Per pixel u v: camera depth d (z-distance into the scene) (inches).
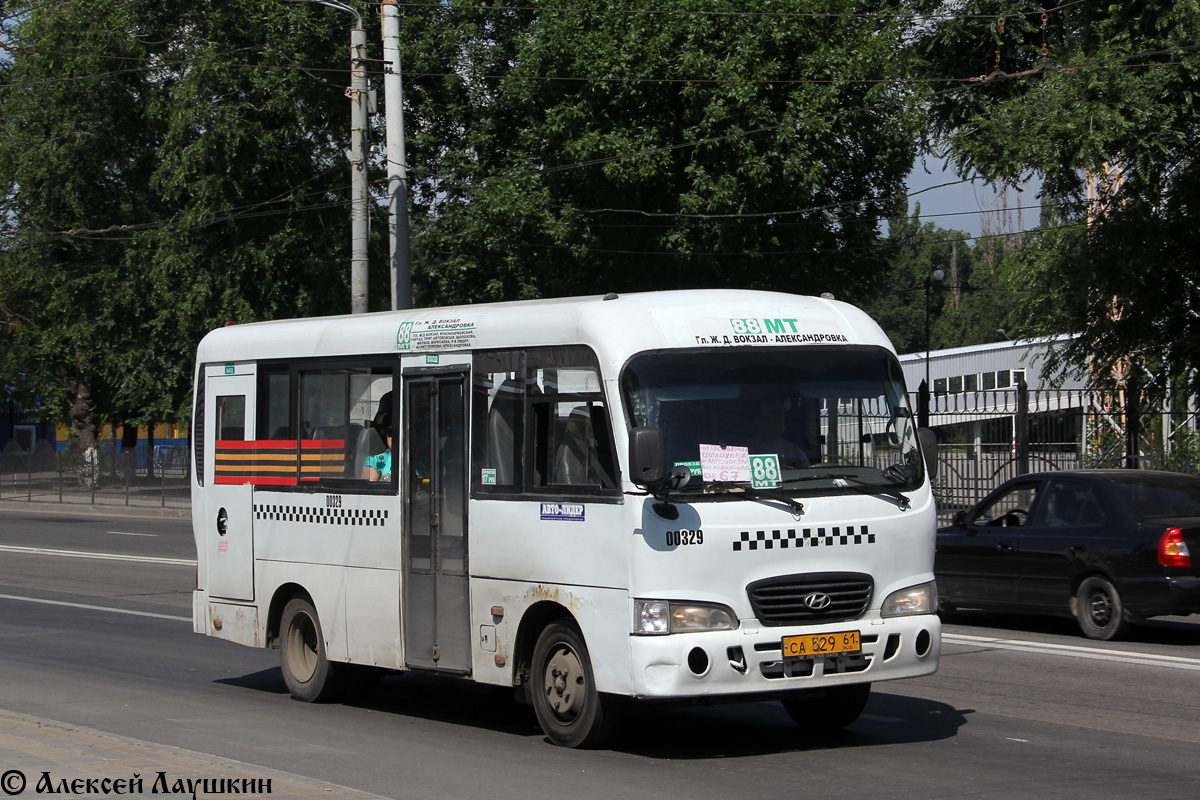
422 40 1247.5
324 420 380.8
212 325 1312.7
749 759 296.5
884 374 317.7
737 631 281.9
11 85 1503.4
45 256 1604.3
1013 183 761.0
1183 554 455.8
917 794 260.2
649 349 294.5
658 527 280.7
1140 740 315.0
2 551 951.6
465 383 333.7
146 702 385.4
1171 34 720.3
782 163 986.7
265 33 1222.3
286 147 1258.0
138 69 1408.7
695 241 1019.9
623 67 998.4
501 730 341.1
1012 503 527.2
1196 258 807.7
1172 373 847.7
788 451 298.5
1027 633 508.4
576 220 1043.3
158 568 816.3
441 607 335.9
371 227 1288.1
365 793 245.9
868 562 297.9
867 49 991.0
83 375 1742.1
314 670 383.2
